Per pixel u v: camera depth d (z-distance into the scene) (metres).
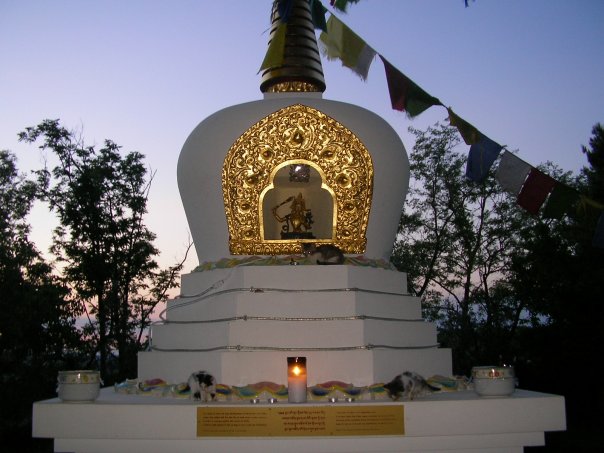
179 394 6.87
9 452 15.23
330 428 6.26
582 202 7.87
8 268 16.56
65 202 21.19
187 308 8.05
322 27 8.81
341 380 7.07
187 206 8.72
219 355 7.10
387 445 6.41
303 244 8.10
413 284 23.53
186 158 8.64
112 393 7.54
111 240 21.05
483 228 22.95
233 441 6.36
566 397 17.34
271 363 7.09
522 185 8.12
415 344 8.05
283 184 9.05
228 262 8.01
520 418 6.40
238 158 8.29
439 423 6.34
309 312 7.38
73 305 19.61
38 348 17.78
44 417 6.42
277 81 9.26
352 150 8.32
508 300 22.39
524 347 17.72
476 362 22.09
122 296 21.47
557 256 16.61
